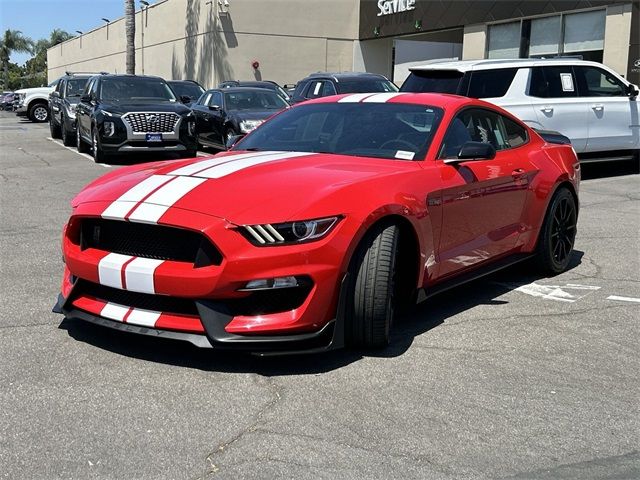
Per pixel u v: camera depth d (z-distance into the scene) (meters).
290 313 3.73
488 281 5.96
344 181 4.07
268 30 29.77
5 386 3.65
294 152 4.97
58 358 4.02
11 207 9.08
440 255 4.63
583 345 4.43
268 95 16.08
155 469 2.92
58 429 3.23
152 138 13.72
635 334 4.64
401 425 3.33
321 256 3.72
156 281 3.74
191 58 32.06
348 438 3.20
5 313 4.80
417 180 4.40
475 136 5.27
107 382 3.72
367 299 3.98
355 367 3.99
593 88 11.57
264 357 4.09
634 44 17.53
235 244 3.64
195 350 4.16
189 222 3.71
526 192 5.59
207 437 3.19
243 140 5.51
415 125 5.01
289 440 3.17
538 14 20.23
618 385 3.84
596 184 11.59
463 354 4.24
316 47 30.44
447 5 24.06
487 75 10.65
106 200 4.09
